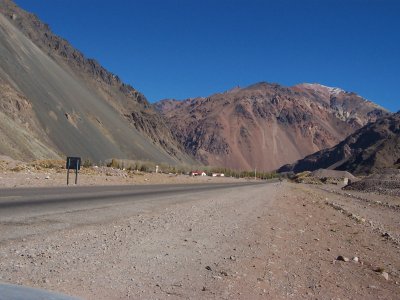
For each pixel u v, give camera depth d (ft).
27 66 542.98
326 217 77.30
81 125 538.47
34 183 93.91
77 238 35.94
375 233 61.82
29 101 447.42
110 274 26.20
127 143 639.35
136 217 52.70
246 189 167.12
